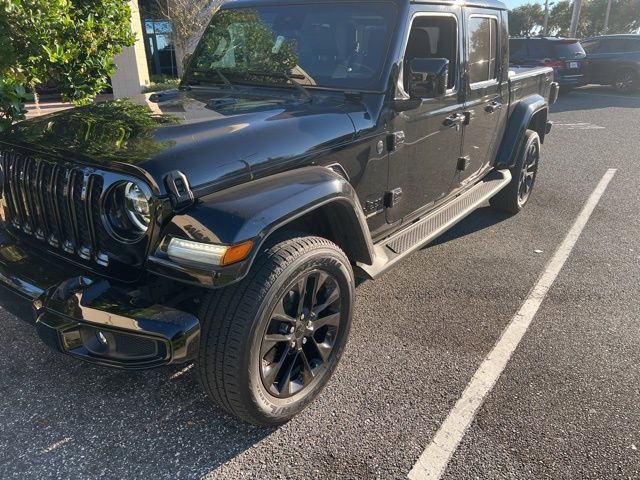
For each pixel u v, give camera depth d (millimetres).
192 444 2516
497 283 4207
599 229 5434
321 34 3361
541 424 2682
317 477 2346
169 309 2172
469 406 2801
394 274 4332
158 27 19672
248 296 2258
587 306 3873
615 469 2414
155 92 3545
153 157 2188
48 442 2504
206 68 3742
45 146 2463
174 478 2328
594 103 15148
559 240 5129
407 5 3205
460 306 3840
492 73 4562
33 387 2873
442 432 2613
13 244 2822
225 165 2322
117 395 2832
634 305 3896
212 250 2092
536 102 5438
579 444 2555
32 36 4297
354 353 3242
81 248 2453
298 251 2400
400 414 2730
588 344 3395
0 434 2541
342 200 2633
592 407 2811
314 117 2809
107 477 2318
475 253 4793
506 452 2498
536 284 4203
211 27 3867
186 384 2930
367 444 2533
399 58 3160
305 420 2684
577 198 6445
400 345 3336
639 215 5867
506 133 5152
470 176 4582
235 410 2420
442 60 2971
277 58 3441
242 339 2252
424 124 3529
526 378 3041
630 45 16797
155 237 2180
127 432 2580
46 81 5086
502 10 4543
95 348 2240
